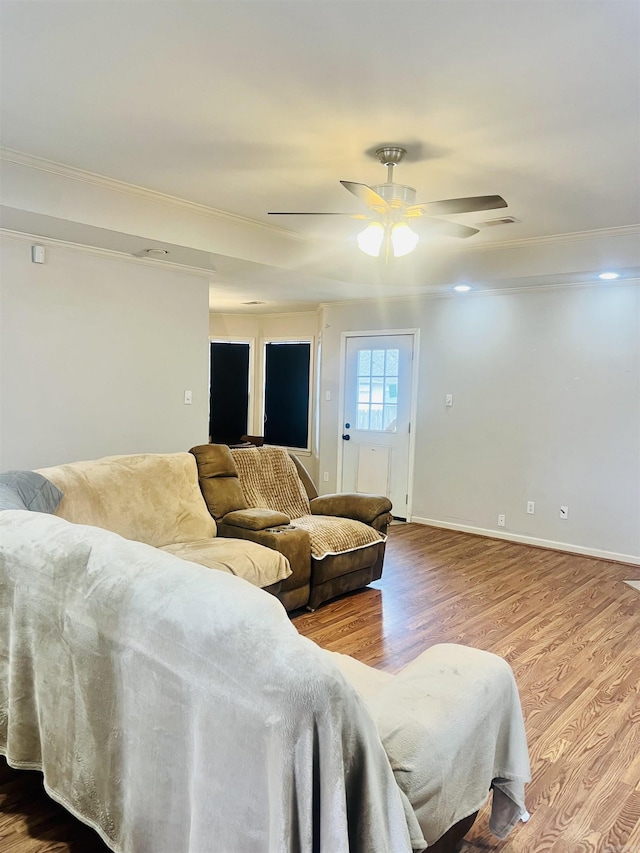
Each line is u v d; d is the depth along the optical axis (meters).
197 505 3.41
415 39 1.97
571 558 4.83
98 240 3.84
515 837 1.78
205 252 4.13
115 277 4.30
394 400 6.13
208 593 1.26
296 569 3.33
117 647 1.39
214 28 1.93
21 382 3.84
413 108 2.48
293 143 2.88
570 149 2.87
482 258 4.88
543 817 1.87
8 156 3.06
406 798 1.17
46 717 1.66
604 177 3.23
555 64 2.11
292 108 2.51
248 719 1.09
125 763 1.42
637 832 1.82
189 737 1.23
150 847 1.37
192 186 3.56
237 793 1.13
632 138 2.73
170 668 1.25
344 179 3.40
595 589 4.07
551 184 3.36
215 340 7.88
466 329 5.56
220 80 2.28
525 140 2.78
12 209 3.16
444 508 5.79
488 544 5.23
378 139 2.81
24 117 2.64
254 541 3.28
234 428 8.27
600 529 4.85
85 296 4.13
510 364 5.29
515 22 1.86
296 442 7.79
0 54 2.11
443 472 5.78
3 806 1.86
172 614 1.26
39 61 2.16
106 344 4.29
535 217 3.98
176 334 4.76
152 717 1.32
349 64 2.14
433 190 3.53
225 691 1.14
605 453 4.80
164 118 2.63
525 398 5.21
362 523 3.91
